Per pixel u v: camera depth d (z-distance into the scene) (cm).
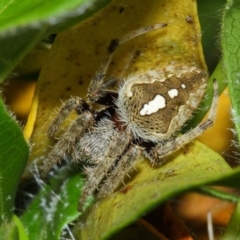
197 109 10
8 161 8
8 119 8
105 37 9
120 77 9
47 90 9
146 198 8
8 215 8
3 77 8
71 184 9
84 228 9
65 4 7
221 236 9
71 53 9
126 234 9
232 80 8
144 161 9
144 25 9
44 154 10
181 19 9
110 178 9
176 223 9
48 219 9
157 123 10
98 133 10
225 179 8
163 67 9
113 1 9
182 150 9
